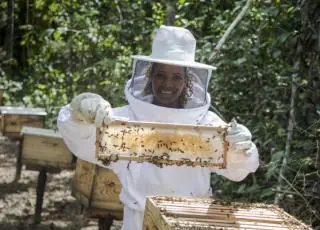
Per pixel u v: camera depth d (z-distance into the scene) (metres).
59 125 2.72
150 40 7.57
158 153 2.53
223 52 5.68
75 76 8.68
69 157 6.17
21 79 14.62
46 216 6.42
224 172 2.85
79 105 2.45
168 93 2.91
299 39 4.73
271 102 5.29
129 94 2.98
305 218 4.18
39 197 6.18
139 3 8.17
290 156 4.35
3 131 8.05
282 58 5.44
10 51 15.00
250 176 5.02
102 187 4.88
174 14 6.40
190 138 2.53
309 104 4.45
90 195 4.87
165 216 2.16
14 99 12.60
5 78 13.41
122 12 8.47
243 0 5.63
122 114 3.01
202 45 6.32
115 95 6.94
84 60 8.62
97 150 2.45
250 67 5.55
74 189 5.25
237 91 5.71
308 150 4.30
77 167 5.24
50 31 8.79
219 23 5.89
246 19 5.78
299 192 4.25
